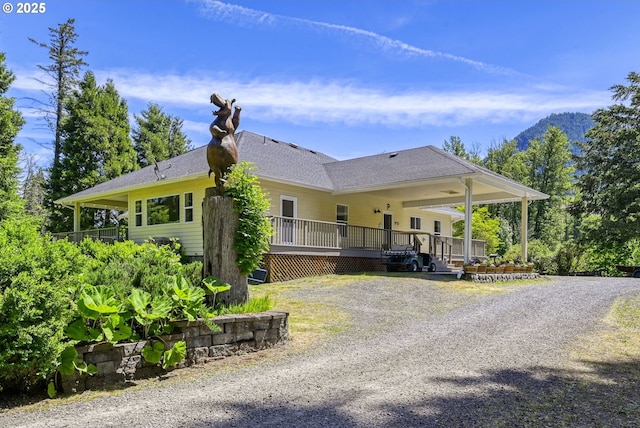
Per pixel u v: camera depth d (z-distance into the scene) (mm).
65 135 30609
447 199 21953
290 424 3695
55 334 4316
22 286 4137
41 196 37031
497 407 4102
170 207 17547
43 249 4711
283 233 15375
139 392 4609
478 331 7645
